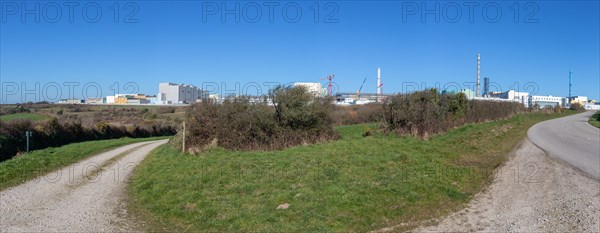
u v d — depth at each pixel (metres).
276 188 10.30
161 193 10.66
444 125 23.72
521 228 7.20
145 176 13.50
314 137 21.59
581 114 63.62
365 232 7.34
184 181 11.84
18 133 21.53
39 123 26.03
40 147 23.64
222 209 8.83
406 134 21.78
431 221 7.80
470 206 8.67
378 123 25.64
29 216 8.66
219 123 20.47
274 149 19.83
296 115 21.19
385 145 17.55
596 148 17.27
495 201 8.97
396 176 11.17
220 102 21.36
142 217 8.77
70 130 30.61
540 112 58.16
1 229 7.69
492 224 7.50
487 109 33.78
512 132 24.86
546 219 7.61
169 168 14.68
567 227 7.13
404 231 7.32
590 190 9.52
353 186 10.07
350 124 34.06
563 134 24.66
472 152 15.69
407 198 9.09
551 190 9.67
